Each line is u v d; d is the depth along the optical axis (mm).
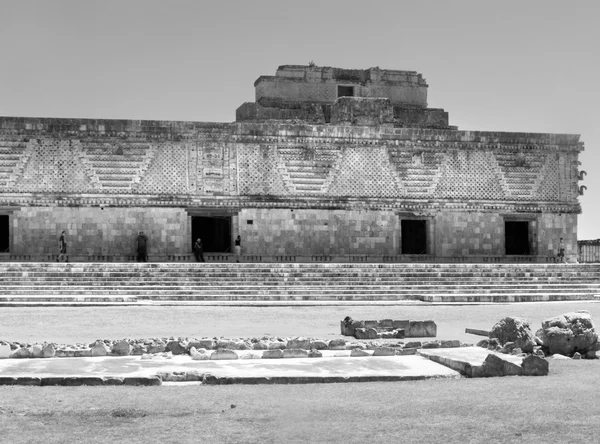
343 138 43844
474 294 33750
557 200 46344
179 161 42156
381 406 11789
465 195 45188
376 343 18766
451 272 37688
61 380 13539
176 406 11828
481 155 45469
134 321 25203
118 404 11961
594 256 49469
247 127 42781
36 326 23859
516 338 17625
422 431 10391
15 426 10719
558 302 32719
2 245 46062
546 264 39750
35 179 40812
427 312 28625
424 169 44781
